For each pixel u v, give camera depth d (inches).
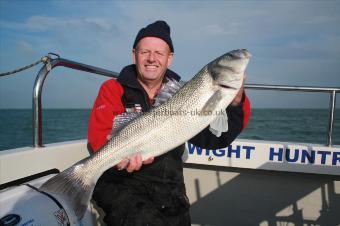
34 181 85.5
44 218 71.0
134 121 91.7
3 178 85.4
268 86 125.6
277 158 125.6
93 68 121.2
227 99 93.4
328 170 121.8
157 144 91.8
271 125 1095.6
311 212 129.7
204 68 95.7
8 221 64.4
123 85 101.0
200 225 139.6
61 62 101.3
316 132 895.7
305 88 122.7
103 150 87.8
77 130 1011.3
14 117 1692.9
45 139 812.6
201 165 137.9
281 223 132.2
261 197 133.9
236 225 136.6
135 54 105.3
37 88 96.6
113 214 86.1
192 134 93.7
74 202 80.3
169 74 112.5
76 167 83.2
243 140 131.0
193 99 93.9
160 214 86.4
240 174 135.2
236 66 92.0
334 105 121.6
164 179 94.8
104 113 96.0
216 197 137.8
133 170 89.5
